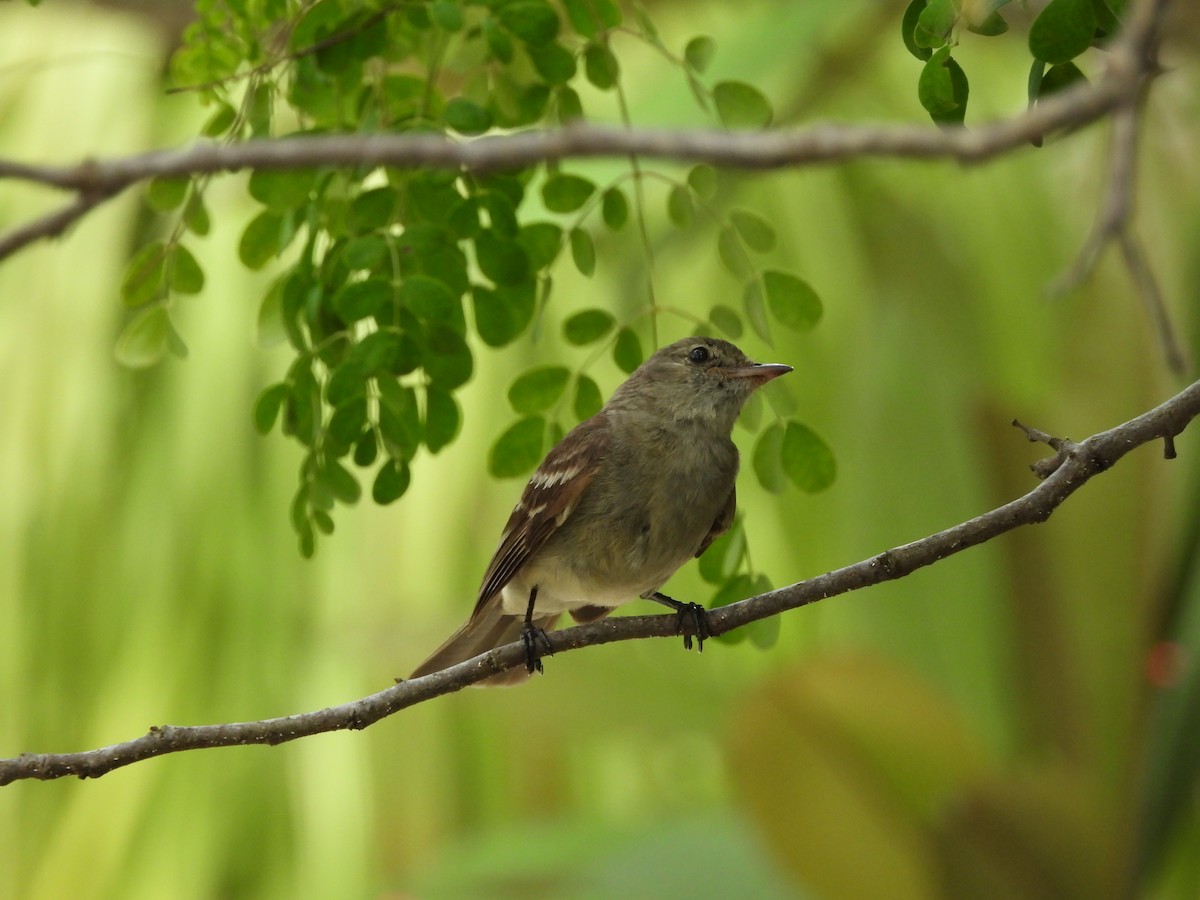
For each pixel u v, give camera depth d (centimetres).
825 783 927
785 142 493
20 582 1343
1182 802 956
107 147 1377
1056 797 930
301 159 577
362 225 755
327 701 1321
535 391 823
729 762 946
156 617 1343
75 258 1374
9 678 1327
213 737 698
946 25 599
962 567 1061
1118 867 912
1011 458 1030
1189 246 1301
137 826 1319
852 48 1317
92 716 1338
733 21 1398
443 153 559
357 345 718
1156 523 998
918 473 1223
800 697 930
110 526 1359
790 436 836
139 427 1374
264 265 798
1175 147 1355
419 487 1329
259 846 1325
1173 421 668
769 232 795
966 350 1379
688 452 915
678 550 923
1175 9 1173
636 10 774
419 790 1312
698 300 1401
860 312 1424
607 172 893
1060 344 1380
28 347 1366
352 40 741
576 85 1302
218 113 778
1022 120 462
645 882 1019
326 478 747
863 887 919
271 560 1347
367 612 1313
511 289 772
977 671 1036
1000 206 1496
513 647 766
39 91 1395
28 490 1355
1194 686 966
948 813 914
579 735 1206
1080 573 1003
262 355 1372
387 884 1184
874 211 1474
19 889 1305
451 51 797
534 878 1053
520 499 919
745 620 750
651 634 777
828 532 1342
